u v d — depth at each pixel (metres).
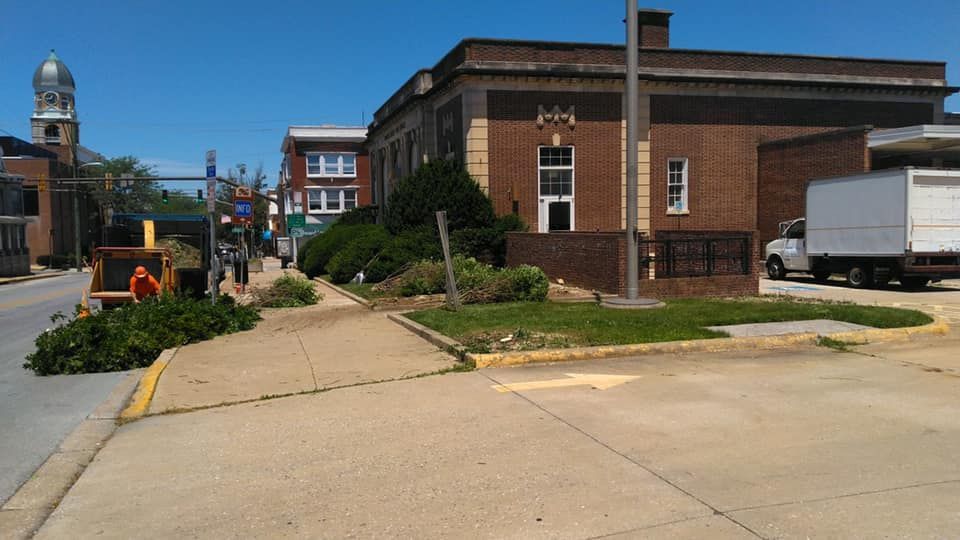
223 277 31.50
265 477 5.07
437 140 27.31
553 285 18.14
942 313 13.63
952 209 18.97
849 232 20.33
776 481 4.71
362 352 10.04
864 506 4.27
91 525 4.33
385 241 23.45
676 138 26.09
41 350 10.03
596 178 24.92
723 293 16.25
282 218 46.12
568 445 5.57
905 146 23.75
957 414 6.31
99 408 7.49
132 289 15.80
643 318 11.45
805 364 8.58
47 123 74.44
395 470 5.12
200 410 7.10
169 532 4.20
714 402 6.80
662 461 5.16
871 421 6.11
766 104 27.06
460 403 6.95
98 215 71.38
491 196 23.92
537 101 24.25
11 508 4.73
